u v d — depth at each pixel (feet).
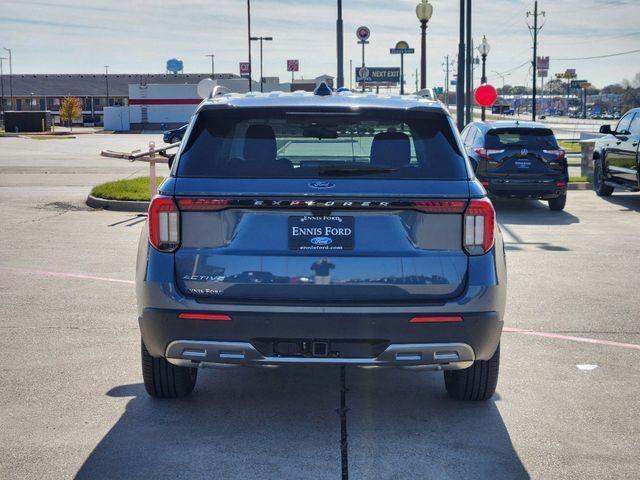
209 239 13.83
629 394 17.25
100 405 16.33
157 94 269.03
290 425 15.34
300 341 13.80
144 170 83.20
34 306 24.73
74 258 33.06
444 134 14.71
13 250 34.91
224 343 13.76
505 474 13.15
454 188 13.85
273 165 14.02
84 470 13.20
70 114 317.22
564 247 36.91
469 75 99.30
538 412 16.12
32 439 14.52
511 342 21.21
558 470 13.32
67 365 18.90
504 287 14.32
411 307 13.65
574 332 22.21
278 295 13.75
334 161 15.16
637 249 36.35
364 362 13.88
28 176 74.28
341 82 88.43
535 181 49.62
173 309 13.80
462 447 14.29
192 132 14.62
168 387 16.30
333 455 13.89
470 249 13.91
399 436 14.82
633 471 13.28
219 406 16.39
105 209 49.98
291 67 314.14
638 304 25.54
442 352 13.96
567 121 437.99
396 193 13.65
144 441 14.48
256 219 13.74
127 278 29.09
